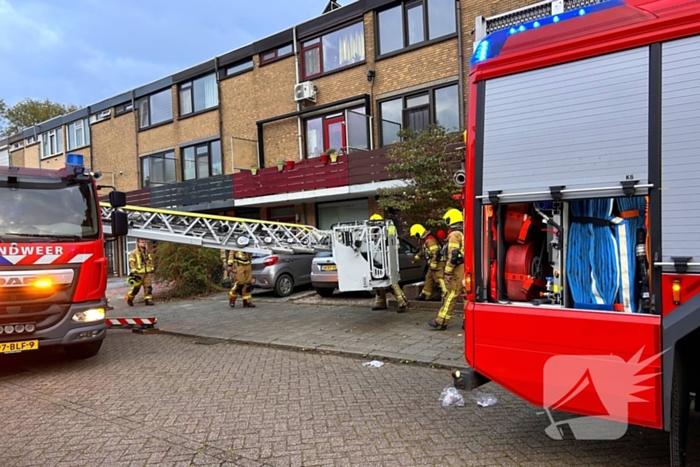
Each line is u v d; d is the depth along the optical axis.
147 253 12.30
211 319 9.74
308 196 14.14
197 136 18.81
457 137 9.07
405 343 6.88
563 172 3.05
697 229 2.62
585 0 3.28
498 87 3.33
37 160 27.02
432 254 8.28
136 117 21.12
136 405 4.76
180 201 17.70
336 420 4.24
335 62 15.01
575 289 3.15
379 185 12.58
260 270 12.09
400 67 13.48
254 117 16.89
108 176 22.38
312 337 7.60
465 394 4.77
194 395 5.04
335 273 10.98
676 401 2.69
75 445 3.83
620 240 2.99
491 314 3.38
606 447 3.59
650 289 2.77
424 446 3.67
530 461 3.39
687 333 2.62
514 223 3.37
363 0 14.06
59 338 5.86
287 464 3.44
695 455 3.31
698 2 2.66
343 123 14.73
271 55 16.58
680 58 2.69
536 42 3.18
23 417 4.50
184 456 3.61
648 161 2.76
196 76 18.69
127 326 8.52
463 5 12.25
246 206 16.84
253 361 6.48
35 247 5.74
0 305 5.50
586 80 2.98
